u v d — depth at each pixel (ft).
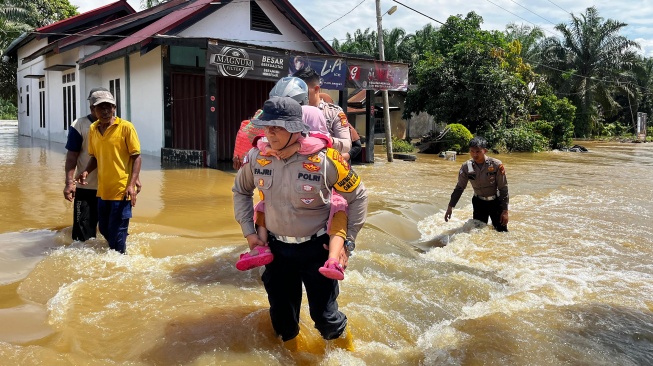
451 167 54.44
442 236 23.09
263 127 9.48
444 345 11.71
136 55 52.70
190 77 52.85
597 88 142.00
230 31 52.44
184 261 16.42
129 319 11.87
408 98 95.20
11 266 15.42
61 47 57.98
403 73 54.39
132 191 16.47
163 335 11.01
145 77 51.47
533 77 102.42
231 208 25.72
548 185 40.22
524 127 91.35
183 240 18.69
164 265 15.96
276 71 44.14
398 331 12.38
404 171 49.03
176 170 40.45
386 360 10.89
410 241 22.58
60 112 67.87
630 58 142.61
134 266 15.66
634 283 16.98
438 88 90.22
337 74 48.67
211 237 19.70
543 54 142.10
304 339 11.55
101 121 15.93
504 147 85.40
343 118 15.17
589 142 136.36
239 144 14.33
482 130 88.84
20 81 87.66
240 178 10.57
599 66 142.00
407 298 14.32
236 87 56.70
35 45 76.84
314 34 56.70
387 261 17.58
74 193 17.53
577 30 141.59
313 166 9.69
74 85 61.72
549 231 24.12
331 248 9.84
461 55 89.35
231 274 15.33
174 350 10.44
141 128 53.06
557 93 140.05
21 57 86.07
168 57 48.55
